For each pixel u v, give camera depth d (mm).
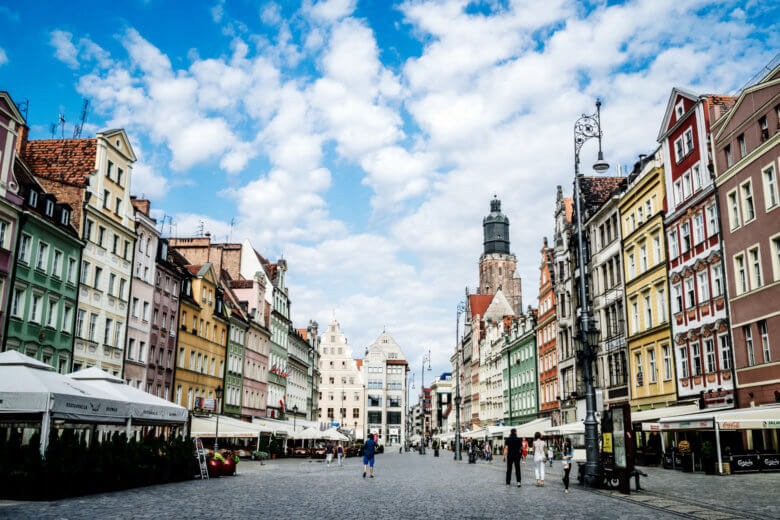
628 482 21109
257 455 55406
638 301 47906
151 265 50844
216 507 16875
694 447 32719
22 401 19109
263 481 28188
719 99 39312
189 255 72375
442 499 19750
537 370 78688
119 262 45906
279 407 87000
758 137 33750
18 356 21016
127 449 23000
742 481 24750
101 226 43656
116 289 45312
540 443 26094
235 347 69875
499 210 192125
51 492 18516
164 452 26391
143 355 49188
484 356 112312
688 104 41250
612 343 52844
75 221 40781
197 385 59375
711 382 37594
